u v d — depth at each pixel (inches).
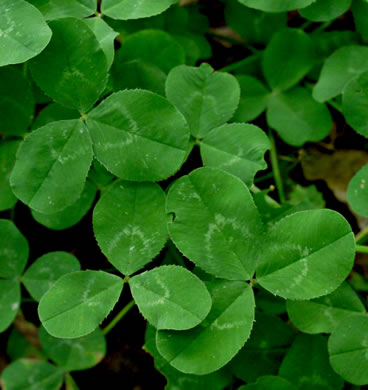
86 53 9.8
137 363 11.1
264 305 10.3
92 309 9.6
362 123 10.2
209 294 9.4
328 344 9.7
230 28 11.6
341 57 10.7
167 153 9.8
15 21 9.7
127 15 10.2
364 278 10.9
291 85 11.1
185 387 10.2
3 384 10.6
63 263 10.5
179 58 10.8
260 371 10.2
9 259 10.5
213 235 9.6
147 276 9.6
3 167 10.6
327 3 10.4
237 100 10.2
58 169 9.8
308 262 9.5
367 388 10.5
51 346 10.6
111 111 9.8
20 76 10.5
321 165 11.3
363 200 9.9
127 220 9.7
